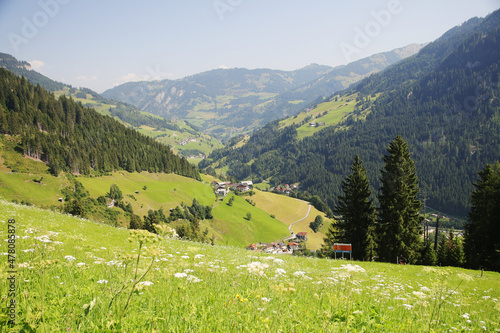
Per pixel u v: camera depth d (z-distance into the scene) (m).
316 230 199.88
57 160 175.00
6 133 181.25
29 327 4.09
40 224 19.28
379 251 50.41
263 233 186.75
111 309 4.95
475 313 10.12
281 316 5.59
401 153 50.28
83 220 31.78
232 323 5.03
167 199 193.75
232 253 21.38
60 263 7.95
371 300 9.35
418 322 7.16
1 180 149.50
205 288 7.40
